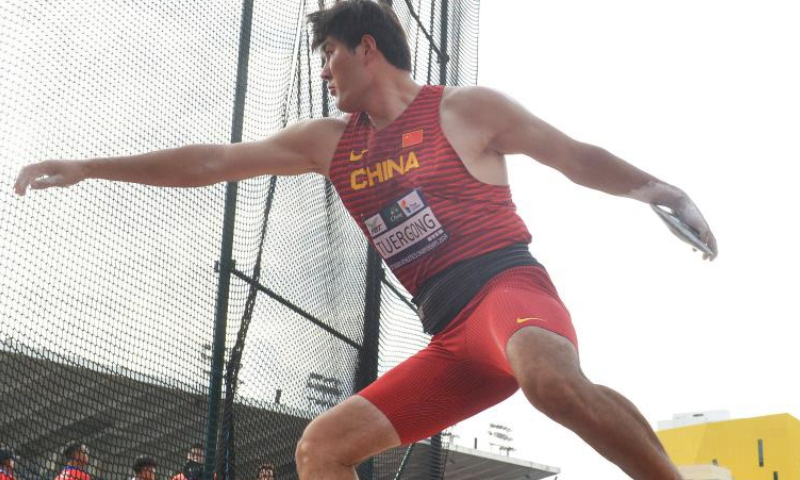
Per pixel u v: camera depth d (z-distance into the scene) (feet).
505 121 6.09
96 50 8.86
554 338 5.11
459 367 6.09
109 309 8.71
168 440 9.28
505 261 5.87
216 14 10.46
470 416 6.40
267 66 11.17
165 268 9.27
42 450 8.54
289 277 10.98
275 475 10.41
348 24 6.33
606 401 4.81
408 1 14.61
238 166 6.53
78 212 8.46
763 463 62.03
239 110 10.57
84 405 8.64
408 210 6.09
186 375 9.39
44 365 8.41
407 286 6.33
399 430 6.15
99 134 8.83
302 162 6.67
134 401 9.03
